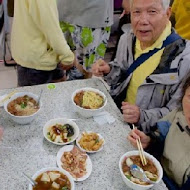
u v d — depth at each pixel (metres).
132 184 0.99
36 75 1.96
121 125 1.30
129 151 1.13
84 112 1.29
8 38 3.41
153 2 1.29
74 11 2.34
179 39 1.41
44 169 0.99
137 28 1.39
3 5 3.10
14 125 1.23
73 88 1.50
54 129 1.20
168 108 1.42
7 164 1.06
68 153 1.12
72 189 0.94
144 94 1.45
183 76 1.37
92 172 1.07
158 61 1.41
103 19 2.39
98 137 1.20
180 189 1.14
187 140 1.16
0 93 1.39
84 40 2.47
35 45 1.79
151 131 1.28
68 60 1.95
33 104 1.29
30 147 1.14
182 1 2.04
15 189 0.98
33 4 1.62
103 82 1.69
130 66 1.53
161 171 1.05
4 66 3.04
